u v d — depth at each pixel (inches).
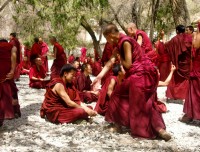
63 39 533.0
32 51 434.0
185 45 310.3
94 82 221.6
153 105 215.0
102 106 271.7
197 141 213.5
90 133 225.1
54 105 251.4
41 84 428.5
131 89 209.5
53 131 230.1
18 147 197.6
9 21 811.4
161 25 745.0
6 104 229.1
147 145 202.1
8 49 228.8
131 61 207.8
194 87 244.8
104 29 210.8
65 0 376.2
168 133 209.9
